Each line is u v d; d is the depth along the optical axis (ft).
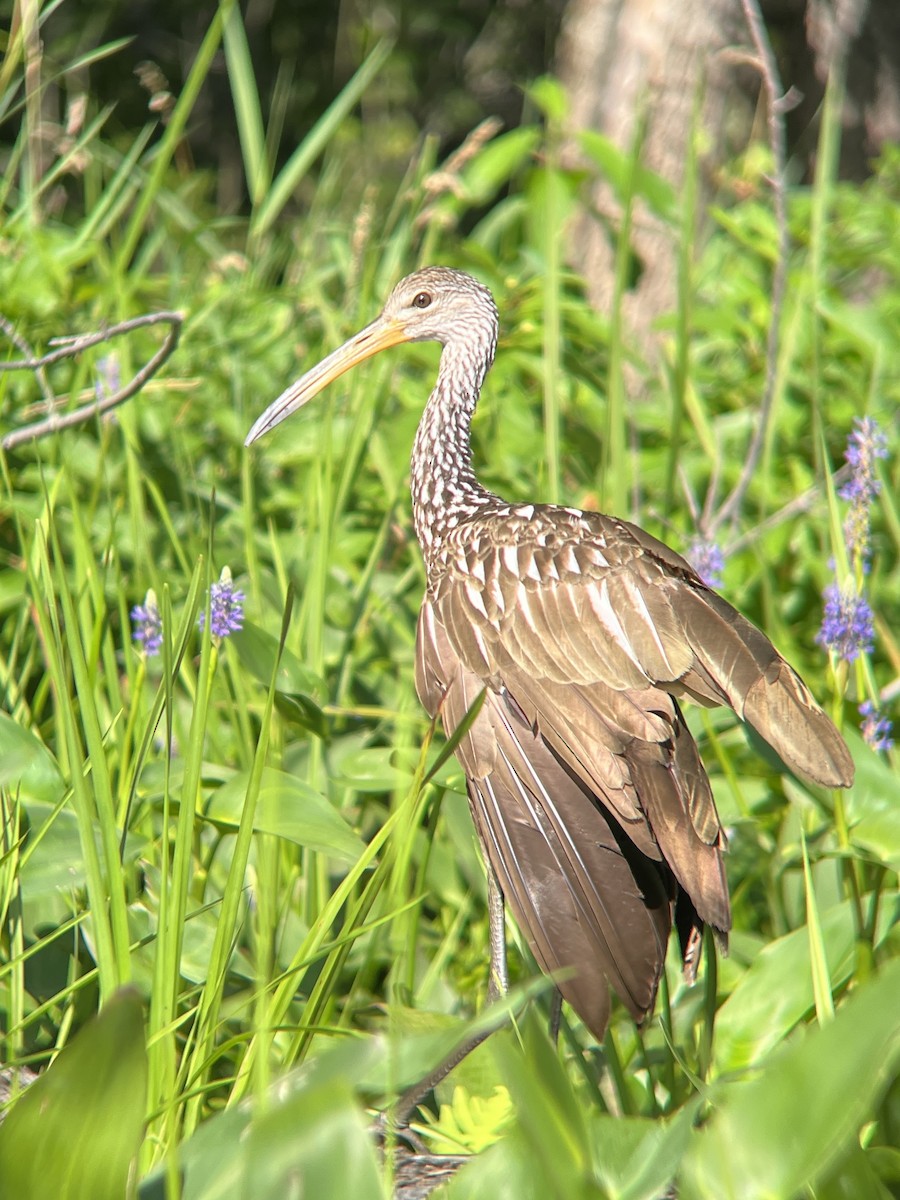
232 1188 13.41
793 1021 19.97
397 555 33.81
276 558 27.20
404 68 93.56
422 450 27.71
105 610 23.30
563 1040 23.25
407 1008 18.70
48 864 18.79
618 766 19.69
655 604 20.34
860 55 70.23
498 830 20.38
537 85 39.63
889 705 27.61
